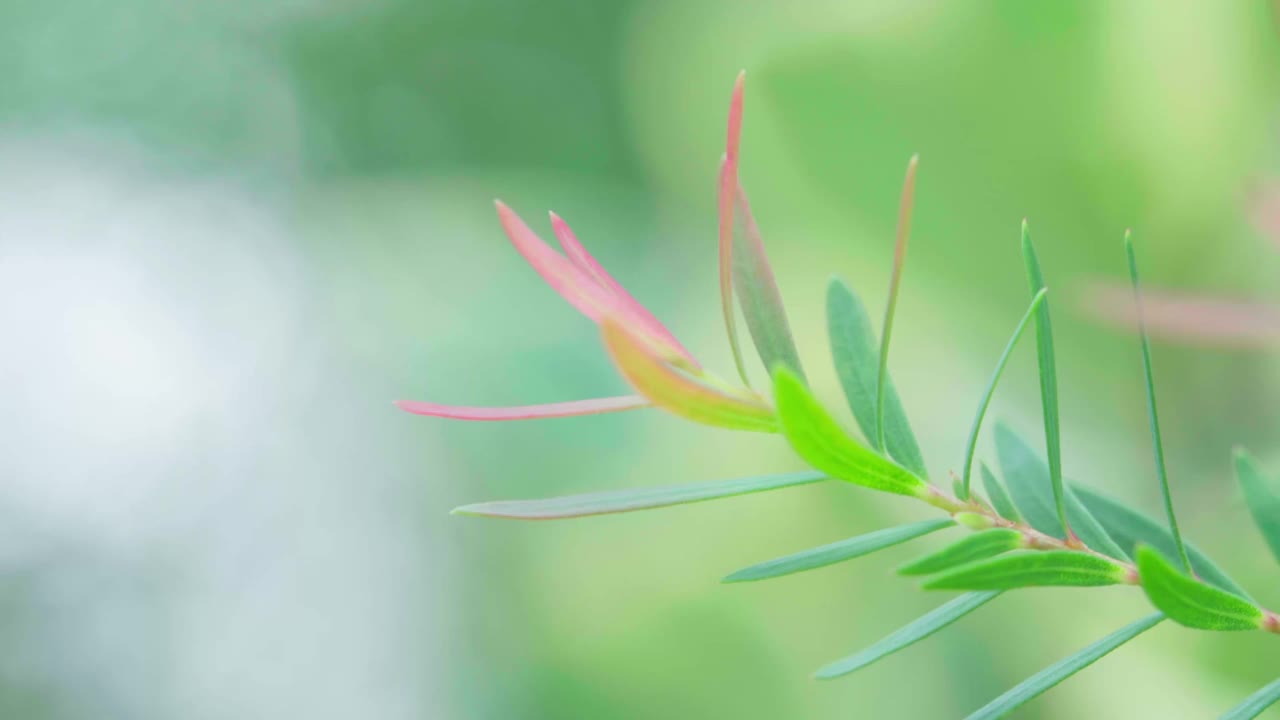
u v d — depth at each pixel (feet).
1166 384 3.04
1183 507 2.88
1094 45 2.93
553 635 4.94
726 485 1.58
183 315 7.20
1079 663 1.57
